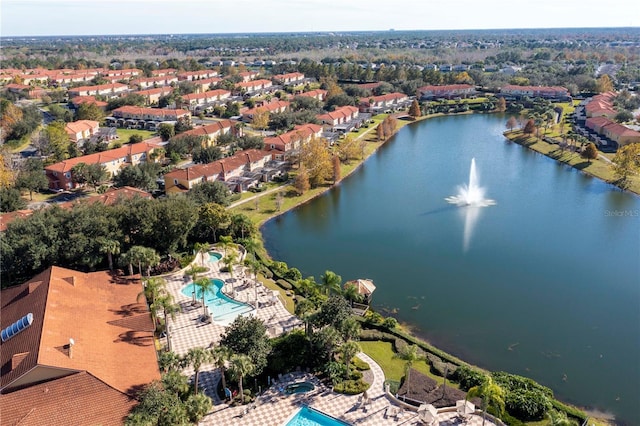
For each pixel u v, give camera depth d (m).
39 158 192.00
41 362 61.16
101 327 75.69
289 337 80.62
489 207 156.62
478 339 89.88
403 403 69.31
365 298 99.19
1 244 96.88
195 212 115.19
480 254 124.06
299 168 185.12
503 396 65.00
